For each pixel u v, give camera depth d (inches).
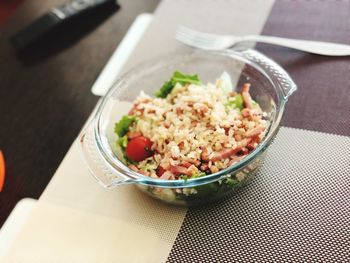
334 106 16.5
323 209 13.9
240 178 14.0
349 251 12.8
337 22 19.3
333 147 15.3
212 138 14.6
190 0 22.5
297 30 19.5
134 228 14.7
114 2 23.8
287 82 15.1
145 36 21.3
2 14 33.5
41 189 16.6
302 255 13.1
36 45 22.9
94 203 15.7
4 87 21.2
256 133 14.5
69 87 20.3
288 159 15.4
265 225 13.9
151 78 18.1
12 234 15.4
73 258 14.4
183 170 14.1
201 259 13.6
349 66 17.5
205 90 15.9
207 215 14.6
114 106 16.8
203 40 20.0
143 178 13.5
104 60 21.0
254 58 16.6
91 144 14.9
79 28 23.1
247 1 21.5
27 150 18.1
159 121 15.5
